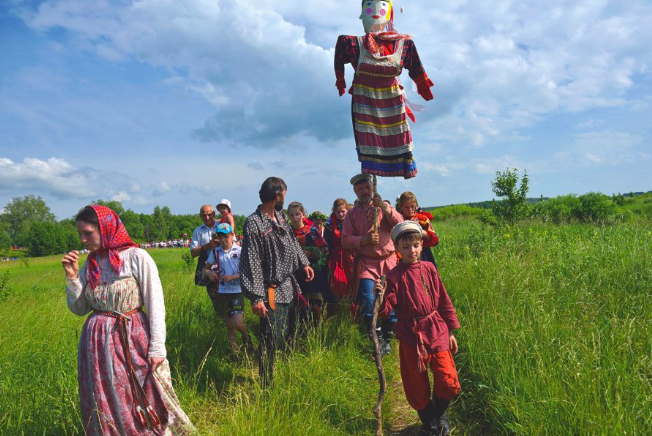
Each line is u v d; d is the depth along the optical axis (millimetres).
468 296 5984
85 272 3115
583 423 2910
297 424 3381
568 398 3139
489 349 4160
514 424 3182
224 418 3703
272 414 3346
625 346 3578
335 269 6254
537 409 3176
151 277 3135
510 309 4832
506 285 5559
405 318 3498
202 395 4359
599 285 5508
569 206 18531
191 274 12469
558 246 7914
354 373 4684
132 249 3150
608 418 2828
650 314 4375
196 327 6105
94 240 3029
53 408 3719
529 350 3939
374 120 4594
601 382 3229
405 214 5551
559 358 3678
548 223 14344
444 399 3348
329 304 6031
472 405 3766
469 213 30969
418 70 4723
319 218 6902
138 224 137375
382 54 4531
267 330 4289
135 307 3125
